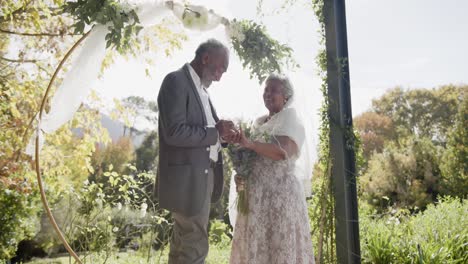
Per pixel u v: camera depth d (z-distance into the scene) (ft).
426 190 36.04
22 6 13.89
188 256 7.44
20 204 18.02
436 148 39.52
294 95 8.53
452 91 53.21
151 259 11.22
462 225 13.74
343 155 9.23
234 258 8.07
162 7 8.34
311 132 8.84
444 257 11.43
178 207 7.32
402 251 11.75
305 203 8.43
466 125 39.50
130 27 7.90
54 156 15.34
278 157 7.92
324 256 9.69
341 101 9.28
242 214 8.07
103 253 11.09
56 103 8.15
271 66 8.98
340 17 9.63
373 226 13.58
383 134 55.06
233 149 8.23
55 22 15.61
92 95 15.71
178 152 7.49
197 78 7.91
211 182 7.88
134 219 11.64
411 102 55.31
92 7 7.55
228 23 8.82
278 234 7.74
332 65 9.32
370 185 35.63
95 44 8.00
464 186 34.94
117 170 51.24
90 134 16.03
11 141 13.99
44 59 15.55
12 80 14.61
